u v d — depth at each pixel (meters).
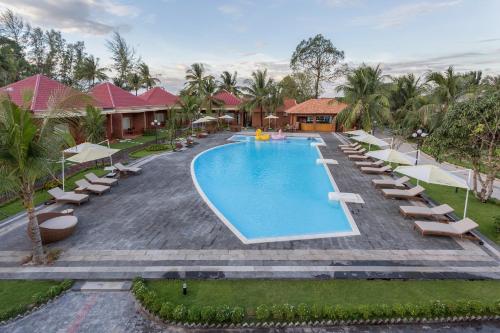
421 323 6.73
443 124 14.75
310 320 6.65
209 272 8.45
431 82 27.64
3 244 10.02
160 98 44.69
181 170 20.38
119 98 33.91
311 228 11.86
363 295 7.50
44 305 7.16
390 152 16.27
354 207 13.70
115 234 10.73
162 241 10.24
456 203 14.65
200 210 13.12
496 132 13.33
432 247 9.95
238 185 18.17
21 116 7.67
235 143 33.22
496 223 11.10
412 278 8.23
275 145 32.50
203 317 6.54
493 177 14.45
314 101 45.28
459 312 6.78
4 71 38.09
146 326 6.57
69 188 16.30
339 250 9.76
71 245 9.91
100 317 6.81
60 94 8.76
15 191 8.51
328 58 62.12
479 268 8.76
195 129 41.50
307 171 21.56
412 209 12.54
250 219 12.89
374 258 9.26
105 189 15.13
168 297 7.38
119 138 33.41
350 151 27.02
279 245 10.11
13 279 8.12
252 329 6.55
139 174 19.22
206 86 42.91
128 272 8.43
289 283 7.99
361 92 32.50
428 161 25.12
